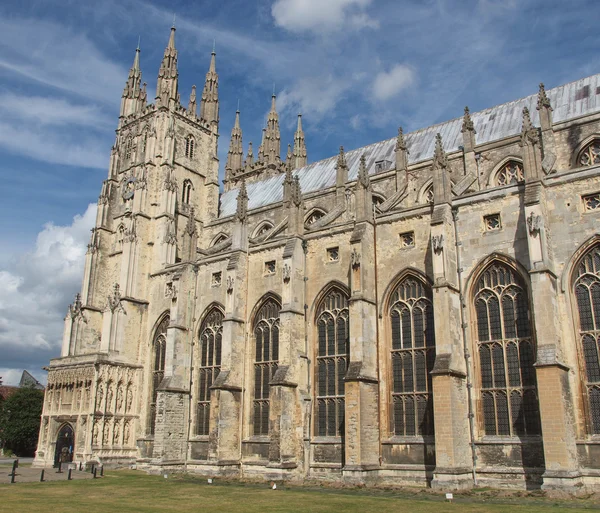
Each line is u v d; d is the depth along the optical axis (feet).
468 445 167.94
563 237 164.96
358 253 195.83
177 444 242.37
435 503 135.64
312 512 122.62
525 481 157.17
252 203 346.13
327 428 203.92
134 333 285.64
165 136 326.65
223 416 218.18
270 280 231.50
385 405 188.96
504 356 170.40
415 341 189.26
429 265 189.78
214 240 333.01
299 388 207.21
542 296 156.76
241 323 232.12
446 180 187.83
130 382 278.87
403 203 250.98
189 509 127.95
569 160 218.59
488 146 238.68
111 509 126.82
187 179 343.46
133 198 312.91
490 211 180.14
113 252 329.72
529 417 163.43
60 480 198.80
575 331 159.33
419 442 179.11
